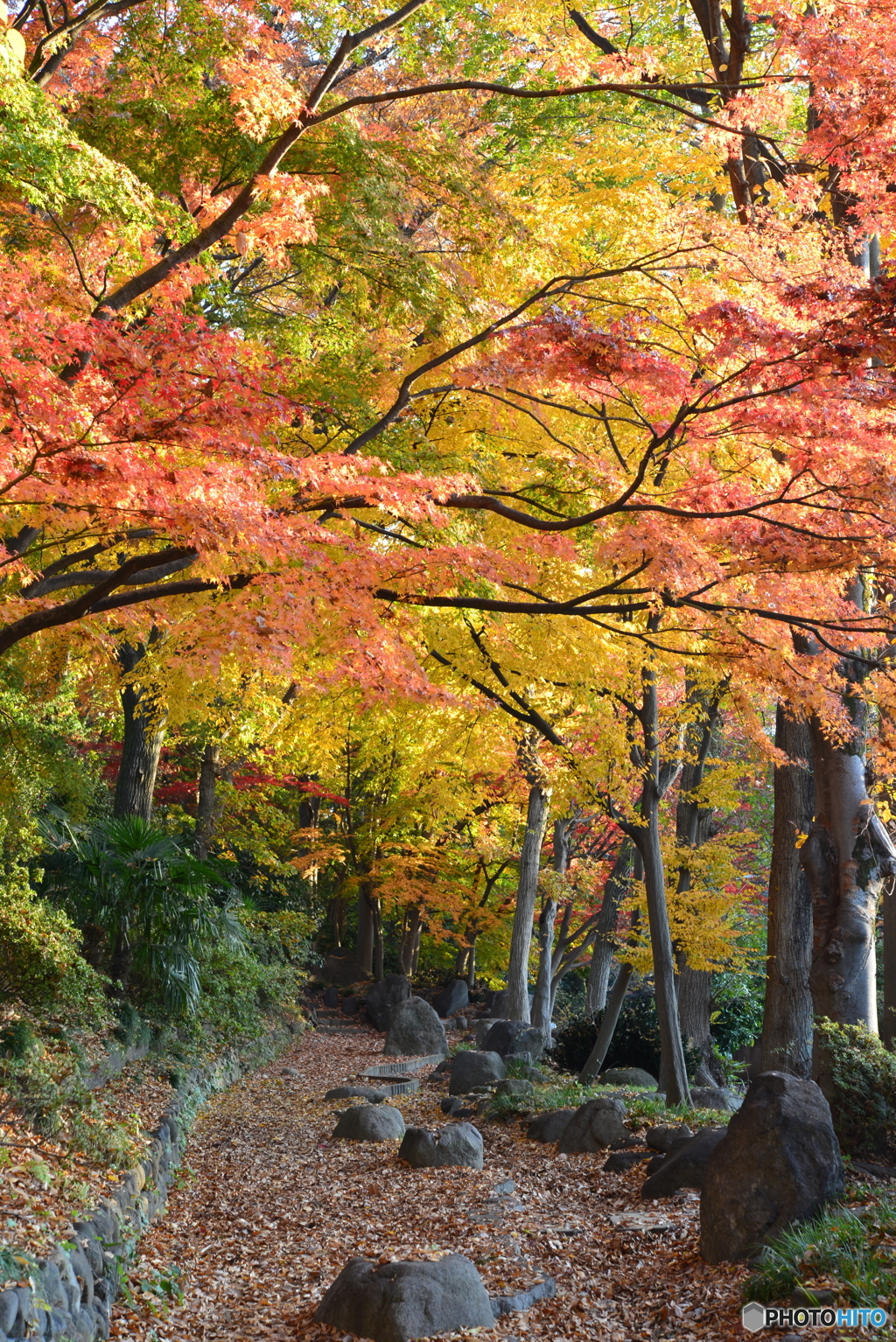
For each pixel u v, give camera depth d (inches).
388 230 305.0
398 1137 421.4
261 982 715.4
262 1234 290.8
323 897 1162.6
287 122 275.6
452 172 318.0
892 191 294.2
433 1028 754.8
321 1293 241.0
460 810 763.4
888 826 412.5
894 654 335.9
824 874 356.2
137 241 255.4
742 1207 225.3
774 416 205.2
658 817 489.4
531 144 486.9
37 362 177.5
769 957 418.0
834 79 259.8
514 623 379.9
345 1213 307.7
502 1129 414.0
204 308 350.6
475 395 331.6
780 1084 238.7
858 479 211.2
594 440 355.9
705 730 615.8
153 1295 231.0
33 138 200.4
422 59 437.4
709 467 256.7
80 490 184.7
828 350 182.7
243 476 194.9
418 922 1061.8
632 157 375.6
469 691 440.5
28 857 435.8
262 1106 505.0
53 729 456.1
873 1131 282.0
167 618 249.1
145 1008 498.6
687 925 538.3
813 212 302.2
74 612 221.9
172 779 859.4
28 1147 242.7
